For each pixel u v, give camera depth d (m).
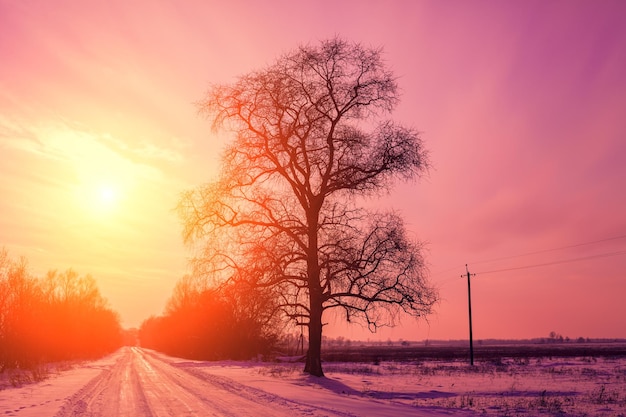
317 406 16.91
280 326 30.36
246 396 19.92
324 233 30.42
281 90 29.95
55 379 30.73
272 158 30.41
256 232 29.73
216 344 66.44
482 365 56.78
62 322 69.44
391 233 29.05
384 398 23.41
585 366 54.31
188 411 15.27
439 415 16.75
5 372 40.53
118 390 22.73
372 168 30.50
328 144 30.83
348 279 29.48
